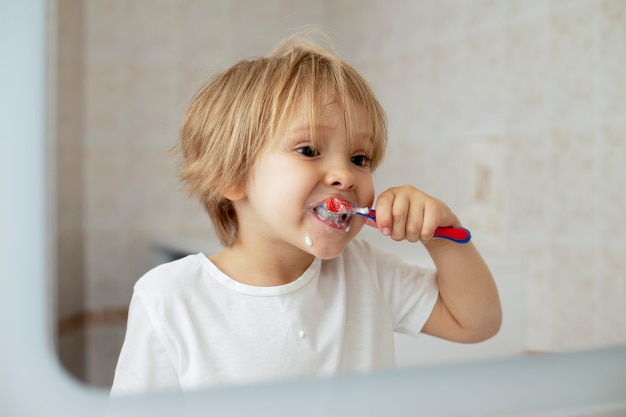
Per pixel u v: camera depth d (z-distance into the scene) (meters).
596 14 1.48
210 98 0.77
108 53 2.47
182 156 0.82
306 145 0.66
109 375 1.91
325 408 0.32
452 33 1.90
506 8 1.72
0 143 0.29
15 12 0.29
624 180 1.43
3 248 0.29
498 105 1.75
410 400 0.33
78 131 2.41
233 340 0.66
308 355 0.67
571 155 1.55
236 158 0.71
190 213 2.54
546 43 1.61
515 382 0.36
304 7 2.57
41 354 0.29
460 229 0.70
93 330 2.36
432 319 0.77
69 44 2.29
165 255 2.34
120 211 2.49
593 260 1.50
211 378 0.64
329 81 0.69
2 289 0.29
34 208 0.29
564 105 1.57
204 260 0.70
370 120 0.70
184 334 0.65
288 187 0.65
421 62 2.02
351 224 0.67
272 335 0.67
